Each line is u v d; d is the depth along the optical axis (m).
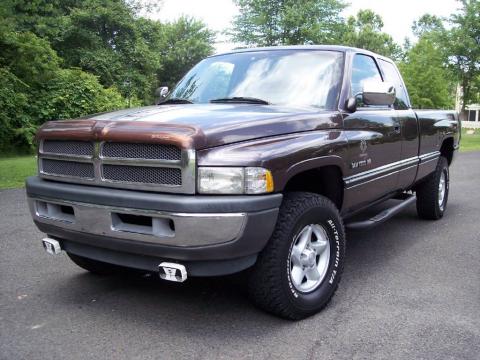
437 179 6.69
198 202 3.05
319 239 3.82
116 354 3.15
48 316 3.70
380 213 5.18
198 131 3.14
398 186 5.52
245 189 3.16
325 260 3.84
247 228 3.13
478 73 26.94
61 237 3.72
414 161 5.75
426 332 3.48
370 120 4.60
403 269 4.85
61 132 3.60
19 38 15.63
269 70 4.67
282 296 3.47
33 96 16.98
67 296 4.08
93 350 3.20
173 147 3.15
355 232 6.29
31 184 3.79
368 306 3.93
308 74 4.52
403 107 5.83
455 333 3.46
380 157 4.79
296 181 4.13
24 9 23.31
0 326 3.53
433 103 30.58
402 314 3.78
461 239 5.98
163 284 4.35
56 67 17.88
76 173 3.59
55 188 3.58
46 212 3.76
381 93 4.22
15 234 5.92
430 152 6.35
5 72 14.94
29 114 16.61
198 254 3.13
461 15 26.72
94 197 3.36
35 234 5.93
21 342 3.30
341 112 4.22
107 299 4.02
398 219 7.03
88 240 3.50
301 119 3.76
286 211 3.48
